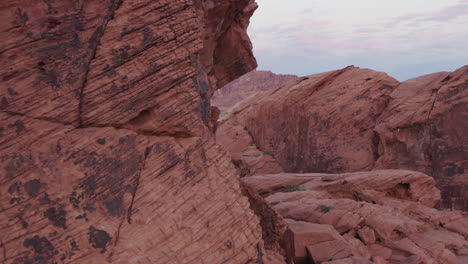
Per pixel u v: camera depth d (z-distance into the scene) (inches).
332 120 1194.0
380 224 523.8
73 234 174.6
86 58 195.9
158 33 217.8
